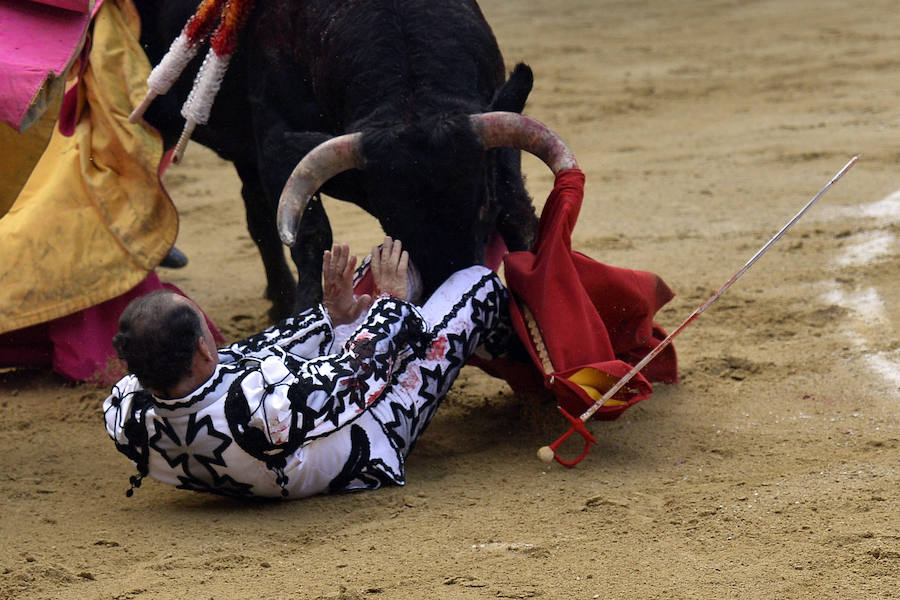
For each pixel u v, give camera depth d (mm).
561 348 9477
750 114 26031
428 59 10508
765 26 37969
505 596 7246
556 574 7523
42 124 10188
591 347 9508
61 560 8172
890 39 34094
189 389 8234
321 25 11102
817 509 8352
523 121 9828
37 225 12445
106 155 12477
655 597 7160
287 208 9805
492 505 8750
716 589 7227
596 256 16406
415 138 9703
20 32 9969
